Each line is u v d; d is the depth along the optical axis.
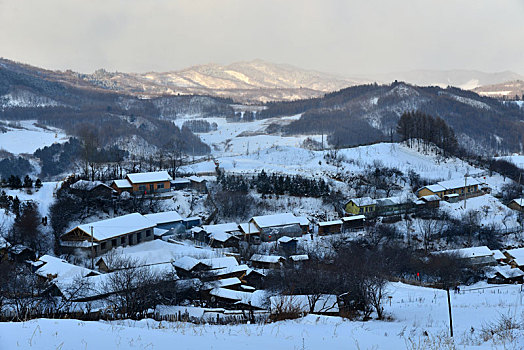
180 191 97.38
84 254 62.94
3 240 60.69
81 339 9.79
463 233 86.81
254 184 105.81
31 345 8.98
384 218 91.19
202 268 54.59
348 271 37.91
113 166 119.31
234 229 78.94
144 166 125.38
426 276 65.19
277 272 48.53
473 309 29.78
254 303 42.66
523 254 72.56
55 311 32.28
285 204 97.00
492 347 13.57
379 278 35.47
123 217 70.75
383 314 32.91
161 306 37.34
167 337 11.05
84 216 76.69
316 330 16.23
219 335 12.84
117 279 39.94
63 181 98.44
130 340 10.22
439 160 140.25
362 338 14.96
